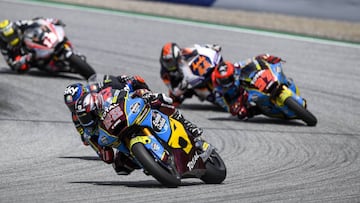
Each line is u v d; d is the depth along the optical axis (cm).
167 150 2203
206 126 3656
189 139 2277
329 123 3744
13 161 2825
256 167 2720
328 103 4306
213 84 3847
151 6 8269
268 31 6781
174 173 2186
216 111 4141
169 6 8281
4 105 4006
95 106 2200
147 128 2186
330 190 2262
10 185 2327
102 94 2211
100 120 2189
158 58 5691
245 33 6681
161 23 7188
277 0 7656
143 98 2206
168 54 4056
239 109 3712
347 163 2816
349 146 3192
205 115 3994
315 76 5094
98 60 5522
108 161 2288
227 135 3428
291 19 7394
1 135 3359
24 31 4850
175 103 4172
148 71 5197
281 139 3328
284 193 2195
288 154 2998
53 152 3038
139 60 5578
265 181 2425
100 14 7669
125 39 6406
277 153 3020
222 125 3681
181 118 2323
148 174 2194
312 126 3650
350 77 5097
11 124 3594
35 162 2808
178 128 2266
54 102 4169
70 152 3047
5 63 5447
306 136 3397
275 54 5816
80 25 7000
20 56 4897
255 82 3619
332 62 5575
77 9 7950
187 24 7138
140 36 6550
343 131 3550
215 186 2314
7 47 4884
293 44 6219
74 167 2708
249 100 3653
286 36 6550
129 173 2339
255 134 3447
